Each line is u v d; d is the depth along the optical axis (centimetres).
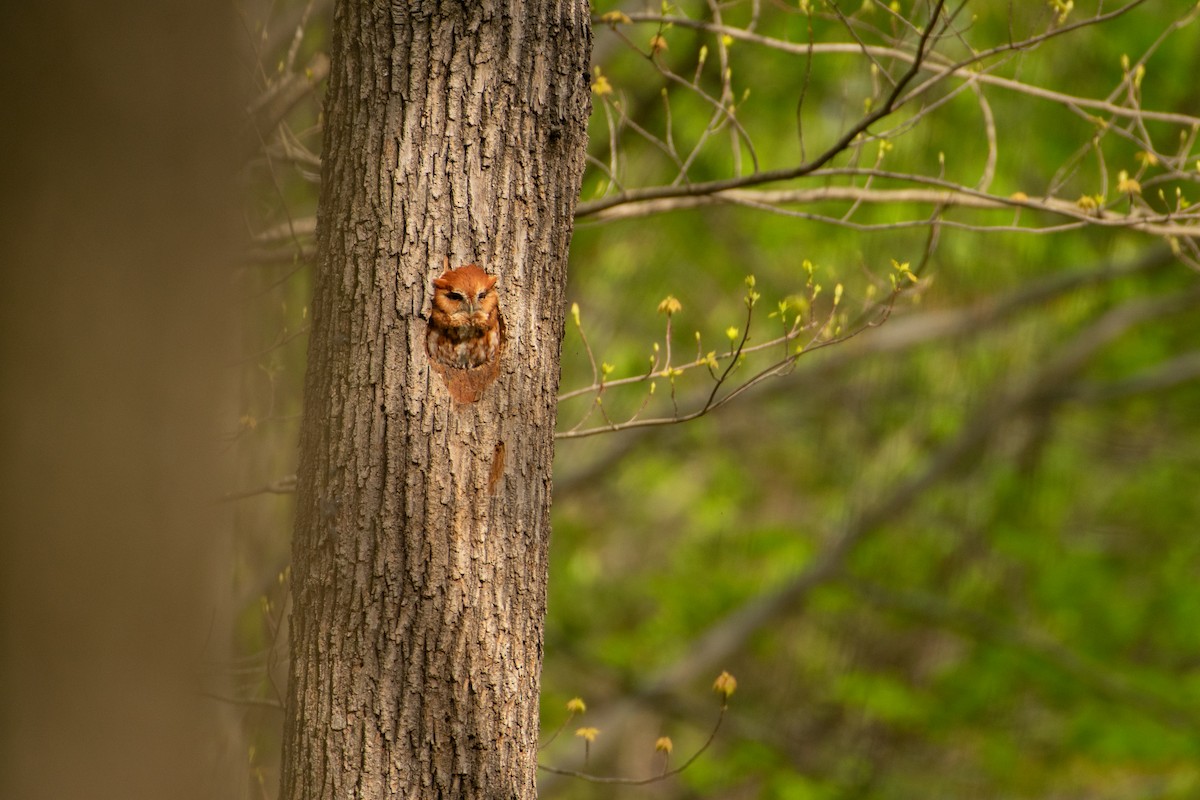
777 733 2259
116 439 557
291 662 638
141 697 554
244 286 866
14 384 547
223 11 609
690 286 2303
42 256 557
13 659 539
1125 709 2000
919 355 2317
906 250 2050
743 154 1967
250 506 1146
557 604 2411
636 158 2000
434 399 626
